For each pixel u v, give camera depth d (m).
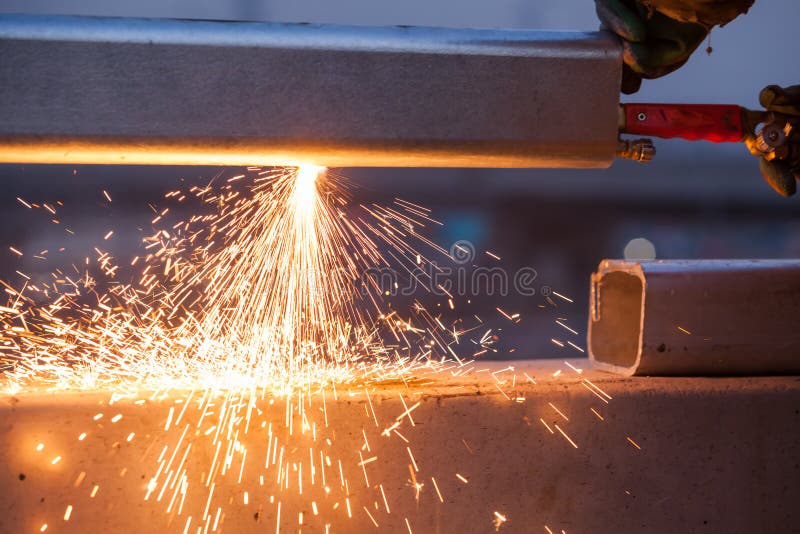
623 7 1.38
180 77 1.28
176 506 1.43
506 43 1.35
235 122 1.29
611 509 1.58
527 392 1.55
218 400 1.44
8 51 1.24
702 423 1.62
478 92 1.35
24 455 1.39
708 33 1.47
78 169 10.79
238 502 1.45
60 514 1.40
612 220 13.70
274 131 1.30
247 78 1.29
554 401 1.56
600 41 1.38
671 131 1.47
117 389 1.46
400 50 1.32
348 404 1.48
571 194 13.77
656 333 1.66
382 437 1.49
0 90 1.24
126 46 1.26
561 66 1.37
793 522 1.64
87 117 1.27
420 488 1.50
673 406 1.60
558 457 1.56
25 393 1.41
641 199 14.06
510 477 1.54
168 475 1.43
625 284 1.89
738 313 1.68
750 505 1.63
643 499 1.59
